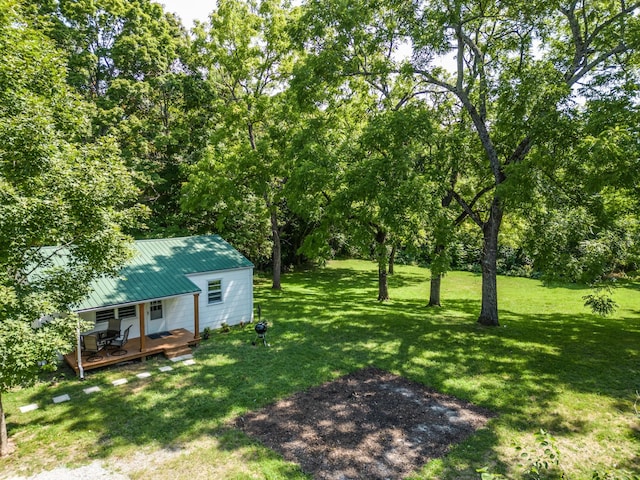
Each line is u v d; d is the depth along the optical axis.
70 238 7.34
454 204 17.80
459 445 7.21
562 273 12.52
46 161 6.75
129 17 24.31
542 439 3.99
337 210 14.70
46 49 9.05
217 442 7.33
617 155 9.73
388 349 12.66
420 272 35.38
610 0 13.15
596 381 10.02
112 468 6.55
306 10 15.16
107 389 9.68
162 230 23.34
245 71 21.58
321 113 18.14
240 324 15.65
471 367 11.08
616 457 6.78
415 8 13.32
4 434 7.02
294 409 8.68
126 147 22.58
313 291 24.52
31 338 6.09
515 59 14.49
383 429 7.82
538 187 12.22
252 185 20.19
